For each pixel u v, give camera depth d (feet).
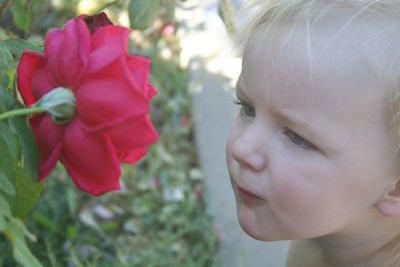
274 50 1.85
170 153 5.01
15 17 2.19
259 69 1.87
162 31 5.96
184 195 4.48
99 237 3.85
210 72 5.93
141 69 1.42
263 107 1.86
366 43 1.81
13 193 1.47
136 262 3.76
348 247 2.12
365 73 1.79
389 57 1.81
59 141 1.46
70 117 1.43
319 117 1.80
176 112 5.34
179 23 6.60
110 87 1.39
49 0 4.52
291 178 1.82
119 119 1.38
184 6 6.78
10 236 1.34
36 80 1.49
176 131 5.22
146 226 4.16
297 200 1.83
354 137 1.81
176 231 4.21
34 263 1.37
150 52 5.71
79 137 1.42
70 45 1.42
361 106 1.79
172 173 4.67
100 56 1.40
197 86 5.74
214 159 4.94
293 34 1.84
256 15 1.98
